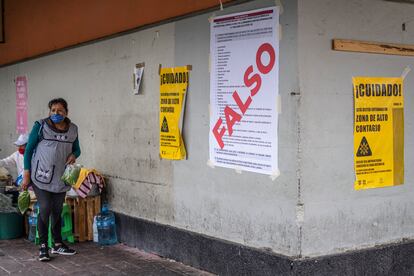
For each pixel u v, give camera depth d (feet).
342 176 16.94
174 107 20.90
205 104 19.48
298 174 16.14
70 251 22.33
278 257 16.70
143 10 22.45
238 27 17.87
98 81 25.93
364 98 17.26
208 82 19.27
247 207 17.88
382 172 17.80
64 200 22.81
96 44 25.99
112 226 24.38
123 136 24.21
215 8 18.66
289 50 16.19
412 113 18.54
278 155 16.69
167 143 21.31
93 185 24.81
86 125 27.04
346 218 17.10
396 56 17.99
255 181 17.53
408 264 18.47
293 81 16.10
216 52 18.79
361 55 17.17
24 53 33.94
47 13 30.55
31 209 25.17
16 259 21.67
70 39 28.14
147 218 22.77
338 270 16.89
